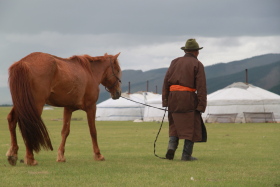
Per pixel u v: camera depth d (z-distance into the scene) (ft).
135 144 63.52
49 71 36.17
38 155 46.75
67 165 37.86
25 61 35.40
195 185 28.71
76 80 39.09
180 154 49.14
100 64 45.06
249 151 51.60
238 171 35.01
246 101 147.33
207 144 61.82
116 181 29.94
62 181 29.66
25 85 34.12
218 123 140.05
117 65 47.03
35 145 34.45
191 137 41.91
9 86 34.42
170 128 43.57
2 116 226.38
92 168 35.99
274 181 30.50
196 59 42.93
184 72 42.37
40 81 35.27
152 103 167.73
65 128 41.32
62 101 38.40
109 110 183.11
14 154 36.06
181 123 42.14
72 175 32.32
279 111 148.56
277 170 35.65
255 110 147.23
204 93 42.01
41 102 35.55
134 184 28.84
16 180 29.68
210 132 92.79
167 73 43.57
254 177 32.09
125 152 51.37
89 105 42.16
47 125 130.72
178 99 42.16
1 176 31.30
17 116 35.70
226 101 147.84
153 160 42.55
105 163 39.83
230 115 146.20
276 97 150.61
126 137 79.00
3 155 46.75
